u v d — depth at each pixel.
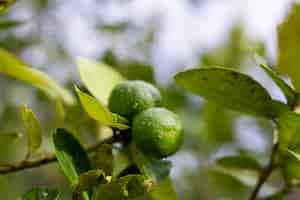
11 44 1.06
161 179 0.63
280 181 0.83
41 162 0.62
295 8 0.67
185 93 1.06
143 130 0.60
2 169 0.62
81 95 0.57
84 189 0.57
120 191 0.57
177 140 0.60
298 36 0.66
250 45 1.11
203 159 1.05
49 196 0.59
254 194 0.68
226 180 0.87
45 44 1.11
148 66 0.87
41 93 1.05
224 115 0.99
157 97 0.63
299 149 0.62
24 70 0.72
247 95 0.61
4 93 1.10
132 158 0.63
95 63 0.67
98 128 0.76
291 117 0.60
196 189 1.09
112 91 0.62
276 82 0.61
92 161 0.61
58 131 0.59
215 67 0.59
